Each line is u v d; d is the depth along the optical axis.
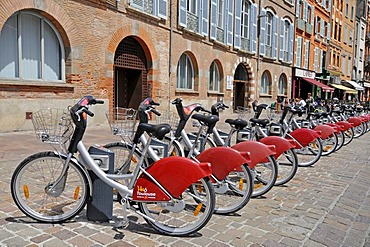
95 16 11.64
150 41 14.24
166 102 15.49
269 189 4.77
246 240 3.40
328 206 4.57
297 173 6.41
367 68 52.72
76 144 3.48
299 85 30.14
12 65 9.87
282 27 26.38
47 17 10.36
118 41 12.64
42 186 3.73
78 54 11.16
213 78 19.83
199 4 17.27
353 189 5.51
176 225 3.56
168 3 15.20
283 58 27.05
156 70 14.77
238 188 4.16
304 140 6.82
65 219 3.56
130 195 3.38
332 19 36.72
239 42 21.38
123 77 14.74
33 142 8.00
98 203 3.58
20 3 9.40
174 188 3.26
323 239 3.54
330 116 10.61
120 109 4.54
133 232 3.43
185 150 4.63
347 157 8.38
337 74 38.59
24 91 9.71
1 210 3.83
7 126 9.34
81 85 11.34
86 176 3.54
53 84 10.42
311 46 32.00
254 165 4.52
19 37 9.87
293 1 27.75
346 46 42.38
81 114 3.38
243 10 21.91
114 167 3.65
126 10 12.85
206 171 3.30
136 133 3.59
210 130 4.61
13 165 5.83
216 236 3.46
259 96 24.39
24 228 3.40
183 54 17.11
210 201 3.36
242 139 5.29
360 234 3.76
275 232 3.64
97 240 3.22
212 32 18.59
